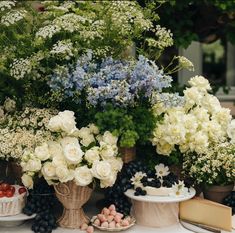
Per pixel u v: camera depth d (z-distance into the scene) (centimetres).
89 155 183
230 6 301
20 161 196
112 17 207
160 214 192
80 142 193
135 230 190
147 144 211
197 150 200
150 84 189
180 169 215
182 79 365
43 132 194
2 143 192
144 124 195
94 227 190
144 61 192
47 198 194
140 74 188
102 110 196
